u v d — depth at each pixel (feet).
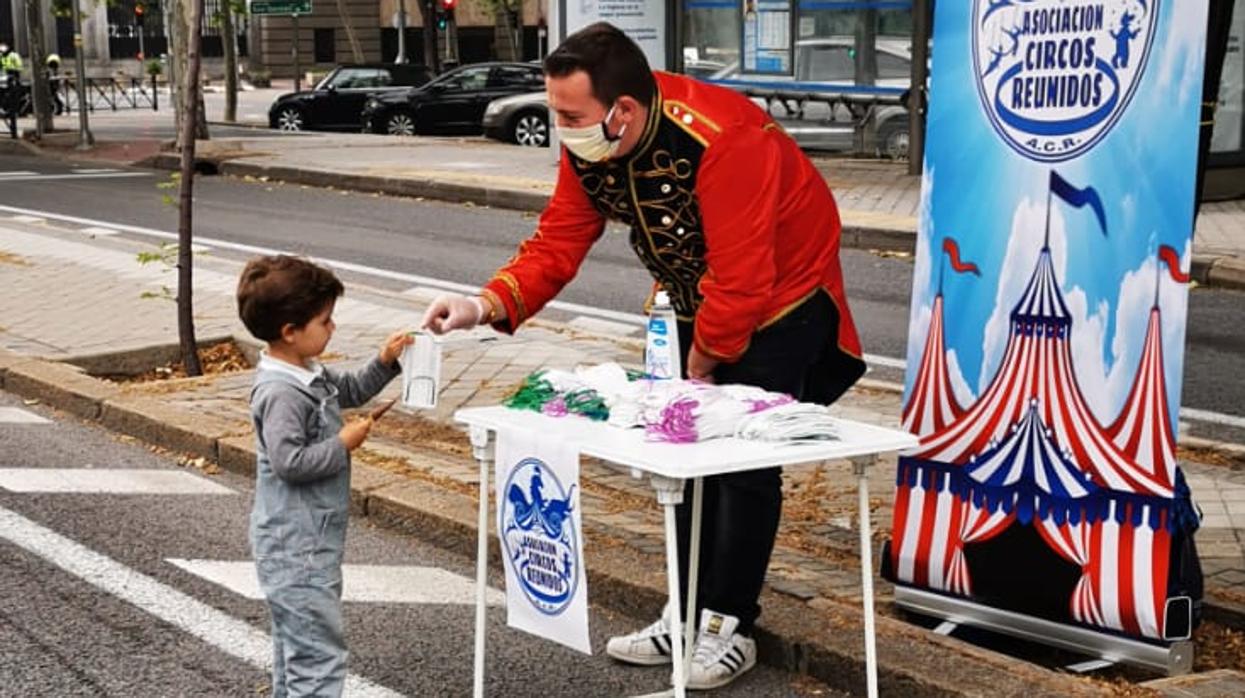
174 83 89.10
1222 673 15.92
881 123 69.67
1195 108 15.62
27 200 66.49
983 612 17.58
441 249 51.88
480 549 15.29
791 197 16.11
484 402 28.50
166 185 33.24
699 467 12.95
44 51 102.22
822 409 14.30
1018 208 17.03
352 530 22.15
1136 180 16.08
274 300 13.74
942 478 17.85
